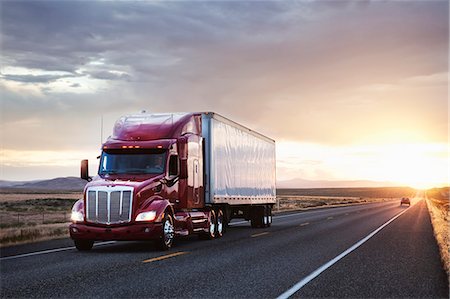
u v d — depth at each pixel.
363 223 31.77
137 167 16.97
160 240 15.74
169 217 16.27
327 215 44.75
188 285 9.83
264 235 22.00
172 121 18.53
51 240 19.12
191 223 18.25
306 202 111.50
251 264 12.70
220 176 21.53
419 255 14.77
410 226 28.80
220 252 15.32
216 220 21.02
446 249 15.09
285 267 12.20
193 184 19.08
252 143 26.72
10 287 9.57
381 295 9.10
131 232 15.40
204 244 18.00
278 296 8.88
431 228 27.08
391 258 14.04
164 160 17.05
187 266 12.30
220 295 8.93
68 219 39.03
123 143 17.39
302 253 15.08
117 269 11.80
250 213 27.97
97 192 15.67
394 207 75.38
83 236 15.54
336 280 10.49
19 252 15.23
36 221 36.25
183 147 18.09
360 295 9.08
